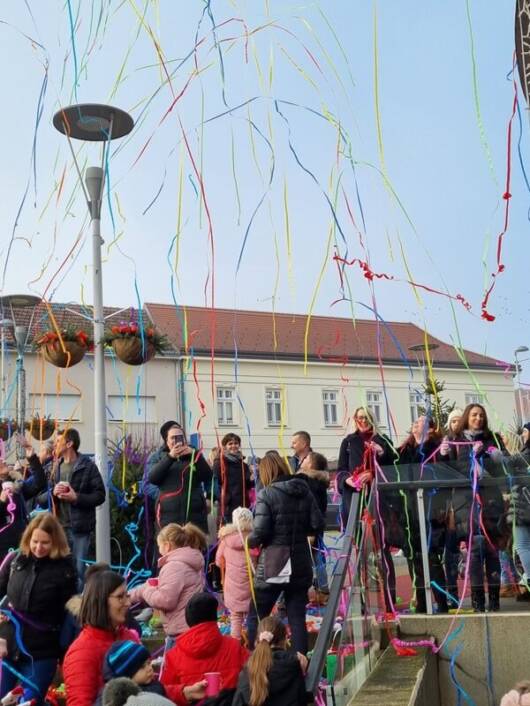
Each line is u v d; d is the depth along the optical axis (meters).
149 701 3.51
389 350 33.47
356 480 6.53
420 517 6.23
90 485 6.91
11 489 6.57
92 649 4.15
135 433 24.97
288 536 5.38
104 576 4.29
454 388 32.12
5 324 14.66
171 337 29.48
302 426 31.36
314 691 4.23
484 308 5.63
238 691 4.27
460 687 5.88
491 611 6.05
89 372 25.53
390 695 4.61
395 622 6.06
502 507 6.11
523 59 6.20
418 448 7.09
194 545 5.67
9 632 4.62
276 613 6.26
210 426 29.14
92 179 7.60
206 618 4.73
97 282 7.57
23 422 11.58
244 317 32.59
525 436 7.23
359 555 5.34
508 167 5.11
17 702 4.50
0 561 6.35
